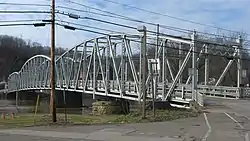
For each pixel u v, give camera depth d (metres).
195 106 38.41
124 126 22.03
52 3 28.42
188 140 16.52
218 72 85.69
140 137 17.42
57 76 93.75
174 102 46.12
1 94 170.38
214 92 59.25
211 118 27.47
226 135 18.22
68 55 88.25
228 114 30.91
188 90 45.59
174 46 60.81
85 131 19.69
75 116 55.44
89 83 74.56
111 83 64.88
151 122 24.53
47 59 106.38
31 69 125.38
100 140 16.58
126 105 68.25
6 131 20.06
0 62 194.00
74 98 100.12
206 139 16.83
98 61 71.06
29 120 42.34
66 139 16.92
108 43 63.25
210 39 78.69
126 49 55.03
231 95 56.03
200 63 80.75
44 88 105.12
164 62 48.38
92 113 68.94
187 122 24.56
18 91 140.50
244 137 17.53
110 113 66.12
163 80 47.38
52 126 22.36
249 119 26.81
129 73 69.44
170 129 20.58
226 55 56.16
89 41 72.88
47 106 99.81
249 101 47.94
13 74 160.88
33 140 16.64
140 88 45.12
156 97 44.41
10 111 78.81
